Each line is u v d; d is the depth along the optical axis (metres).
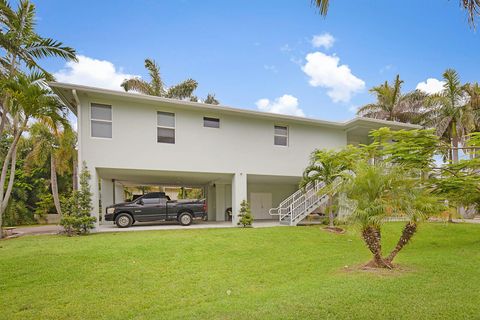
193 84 26.16
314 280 6.30
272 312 4.38
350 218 7.09
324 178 14.28
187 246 9.39
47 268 6.98
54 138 20.16
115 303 5.23
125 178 17.64
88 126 12.59
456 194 12.42
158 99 13.23
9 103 12.41
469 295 5.04
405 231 7.22
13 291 5.75
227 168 15.24
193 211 15.88
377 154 13.73
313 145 17.70
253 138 16.06
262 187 21.94
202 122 14.88
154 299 5.42
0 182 12.16
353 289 5.31
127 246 9.09
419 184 7.86
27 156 23.50
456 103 22.58
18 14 13.14
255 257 8.64
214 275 6.89
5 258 7.66
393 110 26.55
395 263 7.68
